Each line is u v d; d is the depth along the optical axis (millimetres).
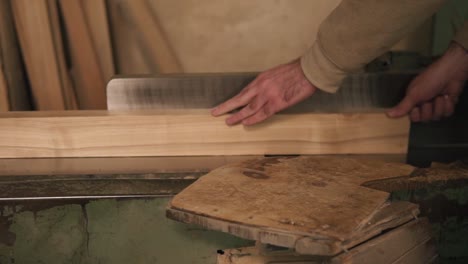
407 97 1237
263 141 1231
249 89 1168
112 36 1819
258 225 798
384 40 1029
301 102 1327
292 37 1920
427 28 1877
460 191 1040
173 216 863
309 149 1245
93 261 1070
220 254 990
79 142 1202
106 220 1039
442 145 1341
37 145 1201
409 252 936
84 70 1709
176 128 1206
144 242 1063
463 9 1698
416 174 1034
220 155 1229
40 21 1603
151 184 1055
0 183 1041
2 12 1588
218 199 880
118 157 1213
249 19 1895
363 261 840
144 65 1864
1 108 1616
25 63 1647
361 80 1321
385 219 880
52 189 1032
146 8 1764
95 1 1692
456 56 1216
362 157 1236
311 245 761
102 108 1753
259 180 962
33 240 1042
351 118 1234
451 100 1265
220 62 1945
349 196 898
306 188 930
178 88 1330
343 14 1024
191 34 1905
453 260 1100
